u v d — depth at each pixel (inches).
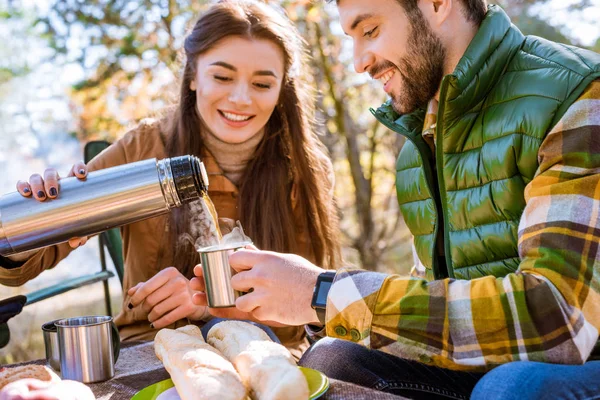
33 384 46.8
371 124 271.6
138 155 95.9
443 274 69.8
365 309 50.1
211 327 65.2
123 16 243.1
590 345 47.8
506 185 59.7
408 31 65.1
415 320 49.0
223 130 92.1
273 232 92.5
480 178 62.1
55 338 59.9
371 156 265.4
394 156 269.3
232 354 52.2
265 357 48.4
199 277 65.6
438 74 66.3
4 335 65.6
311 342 82.9
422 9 64.6
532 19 249.0
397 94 69.0
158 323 77.1
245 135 92.8
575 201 50.3
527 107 58.4
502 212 60.4
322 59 244.1
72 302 269.0
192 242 90.0
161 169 66.5
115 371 61.6
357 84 253.1
